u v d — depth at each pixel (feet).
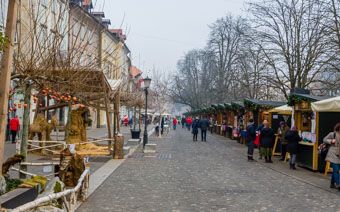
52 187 22.53
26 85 30.37
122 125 229.25
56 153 52.29
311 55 74.02
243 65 104.01
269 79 86.07
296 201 28.81
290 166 49.67
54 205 21.30
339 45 65.16
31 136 59.98
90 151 61.98
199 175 41.78
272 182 38.01
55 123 62.39
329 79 79.82
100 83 55.67
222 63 174.40
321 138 47.34
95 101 70.59
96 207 25.80
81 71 29.68
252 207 26.58
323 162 47.29
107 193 30.91
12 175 36.29
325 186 35.86
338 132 34.88
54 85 30.45
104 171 43.29
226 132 126.62
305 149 50.01
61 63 27.02
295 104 55.77
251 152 57.93
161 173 42.80
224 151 73.87
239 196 30.45
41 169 42.52
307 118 55.36
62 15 26.84
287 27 83.41
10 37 15.66
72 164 27.66
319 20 69.05
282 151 59.62
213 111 161.27
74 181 27.68
